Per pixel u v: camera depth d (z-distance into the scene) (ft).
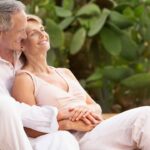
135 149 11.67
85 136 11.83
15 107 10.54
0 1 11.75
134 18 24.22
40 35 12.35
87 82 23.82
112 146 11.65
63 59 24.38
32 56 12.44
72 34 23.82
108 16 23.09
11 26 11.68
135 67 24.41
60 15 23.41
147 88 23.77
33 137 11.50
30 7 22.26
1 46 12.05
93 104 13.00
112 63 24.62
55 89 12.18
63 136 11.13
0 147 10.37
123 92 24.22
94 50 24.21
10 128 10.28
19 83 11.99
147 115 11.35
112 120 11.80
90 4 23.38
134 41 24.61
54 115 11.37
